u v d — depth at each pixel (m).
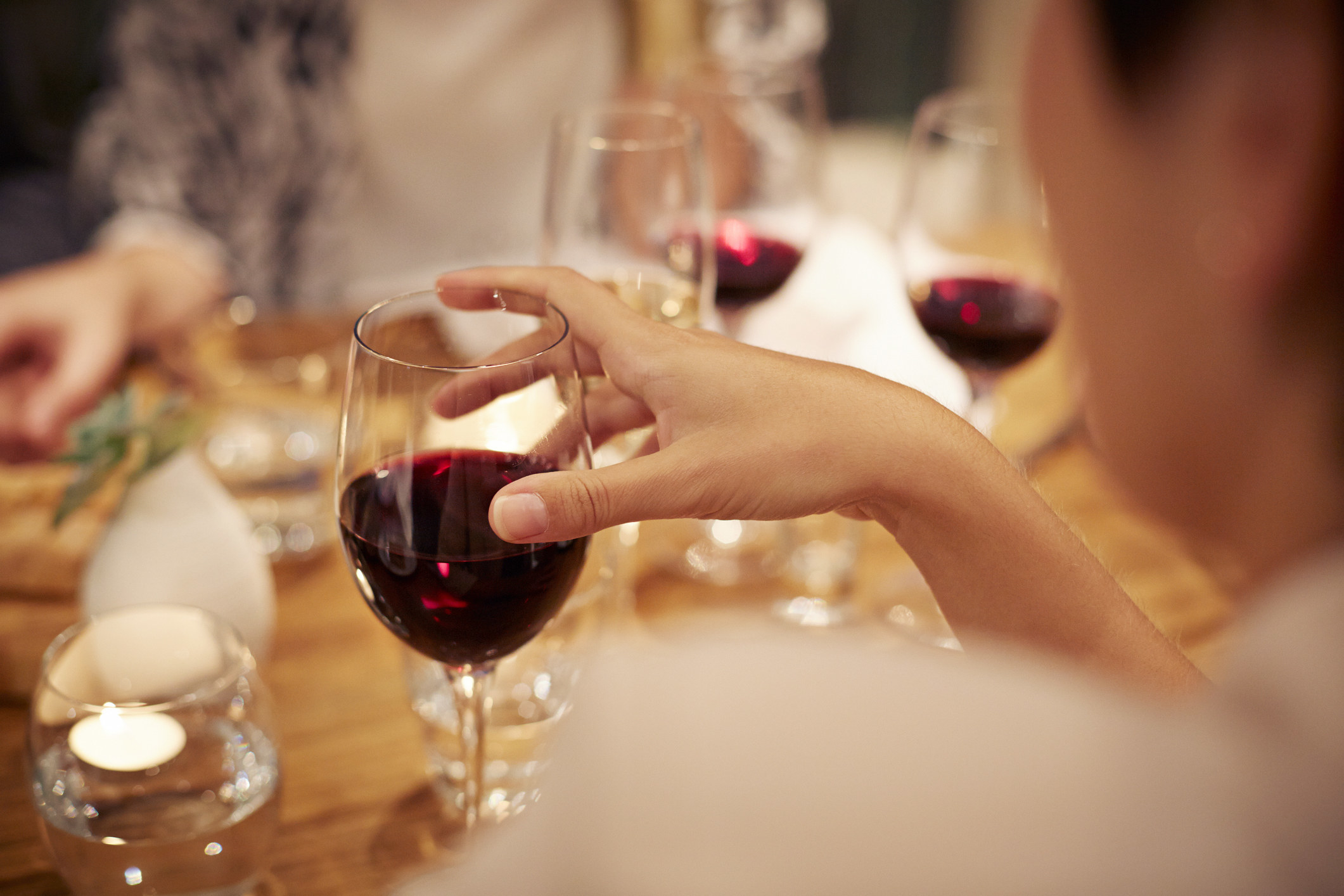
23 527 0.95
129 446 0.86
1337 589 0.40
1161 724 0.39
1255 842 0.35
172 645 0.80
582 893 0.38
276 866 0.80
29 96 2.07
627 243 0.94
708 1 1.96
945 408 0.72
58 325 1.17
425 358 0.75
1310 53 0.56
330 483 1.03
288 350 1.12
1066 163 0.61
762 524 1.04
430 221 1.94
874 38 3.47
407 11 1.81
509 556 0.72
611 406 0.79
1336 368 0.56
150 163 1.66
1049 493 1.04
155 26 1.65
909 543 0.74
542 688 0.86
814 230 1.08
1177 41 0.58
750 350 0.72
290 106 1.74
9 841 0.80
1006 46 3.15
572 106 1.98
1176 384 0.59
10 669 0.87
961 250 0.99
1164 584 0.96
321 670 0.90
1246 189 0.57
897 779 0.38
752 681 0.41
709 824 0.38
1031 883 0.35
